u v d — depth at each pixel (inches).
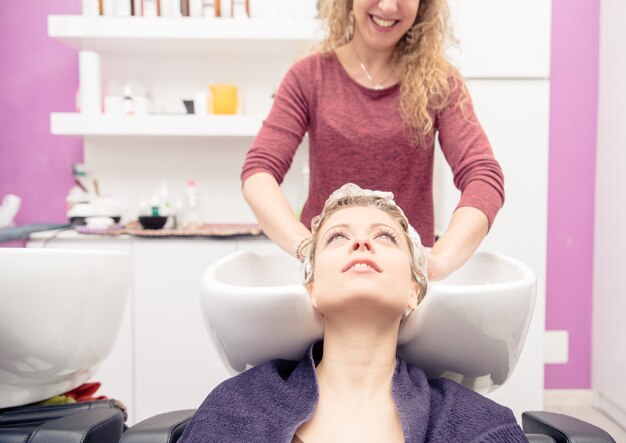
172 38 82.2
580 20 92.7
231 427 26.0
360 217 31.4
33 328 31.7
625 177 83.3
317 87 43.9
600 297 91.5
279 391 27.7
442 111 43.3
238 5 83.2
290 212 38.4
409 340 30.0
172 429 27.4
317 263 30.4
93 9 82.5
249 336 28.5
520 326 28.5
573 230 94.6
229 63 92.6
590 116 93.7
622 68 84.5
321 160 44.1
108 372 76.9
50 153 93.0
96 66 83.7
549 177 94.2
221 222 93.4
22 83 92.4
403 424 25.4
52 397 38.0
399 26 40.8
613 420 87.2
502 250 75.1
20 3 91.6
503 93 74.6
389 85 44.6
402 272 29.5
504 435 25.3
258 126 82.2
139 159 92.7
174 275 76.7
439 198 76.3
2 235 69.2
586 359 95.4
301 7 89.1
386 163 43.1
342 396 28.9
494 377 31.6
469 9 74.0
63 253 31.9
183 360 77.0
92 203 84.1
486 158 39.5
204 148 92.8
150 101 87.7
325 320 30.3
